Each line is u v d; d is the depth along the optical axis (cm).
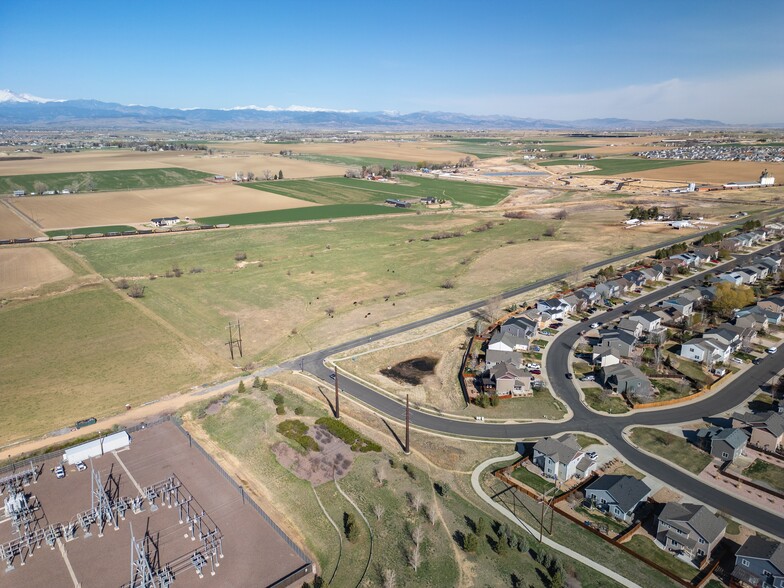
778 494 5941
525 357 9388
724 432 6762
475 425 7519
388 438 7250
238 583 5044
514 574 5003
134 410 8088
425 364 9419
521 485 6256
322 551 5472
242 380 8925
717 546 5262
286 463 6819
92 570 5197
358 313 11675
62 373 9200
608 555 5216
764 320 10144
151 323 11312
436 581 4953
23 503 6069
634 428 7306
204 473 6700
